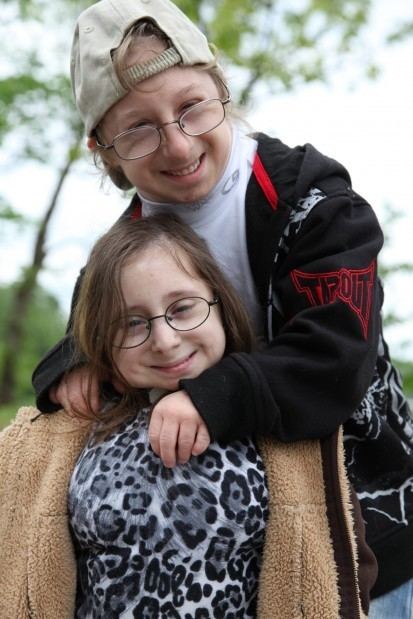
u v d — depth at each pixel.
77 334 1.75
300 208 1.81
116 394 1.78
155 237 1.67
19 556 1.67
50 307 12.55
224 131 1.84
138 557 1.52
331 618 1.50
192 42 1.79
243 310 1.74
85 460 1.64
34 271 9.89
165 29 1.74
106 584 1.54
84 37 1.81
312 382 1.62
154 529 1.52
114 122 1.80
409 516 1.84
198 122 1.79
